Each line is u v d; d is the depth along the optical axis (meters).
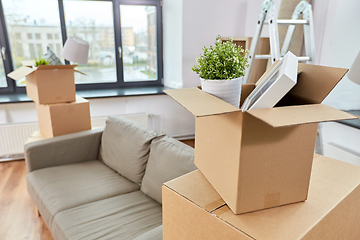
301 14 2.35
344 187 0.88
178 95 0.80
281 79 0.64
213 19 3.63
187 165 1.59
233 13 3.71
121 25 3.78
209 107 0.68
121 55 3.86
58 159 2.22
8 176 2.85
